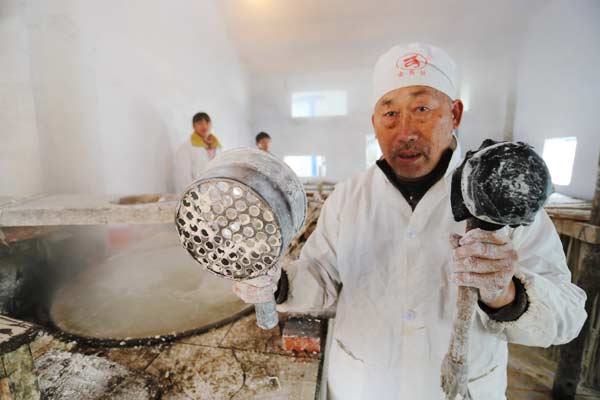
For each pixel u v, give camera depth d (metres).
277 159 0.67
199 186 0.56
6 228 1.72
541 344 0.73
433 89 0.81
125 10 3.41
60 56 2.50
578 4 4.07
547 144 4.69
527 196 0.45
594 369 2.13
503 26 5.88
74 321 1.53
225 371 1.12
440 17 6.18
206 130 4.06
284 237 0.56
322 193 4.31
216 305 1.68
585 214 2.17
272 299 0.76
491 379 0.89
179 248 2.70
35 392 0.70
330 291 1.09
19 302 1.74
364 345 0.97
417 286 0.89
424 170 0.87
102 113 3.00
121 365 1.09
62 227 2.01
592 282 1.94
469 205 0.50
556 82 4.51
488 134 6.62
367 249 0.98
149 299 1.78
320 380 1.10
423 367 0.89
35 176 2.38
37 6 2.33
